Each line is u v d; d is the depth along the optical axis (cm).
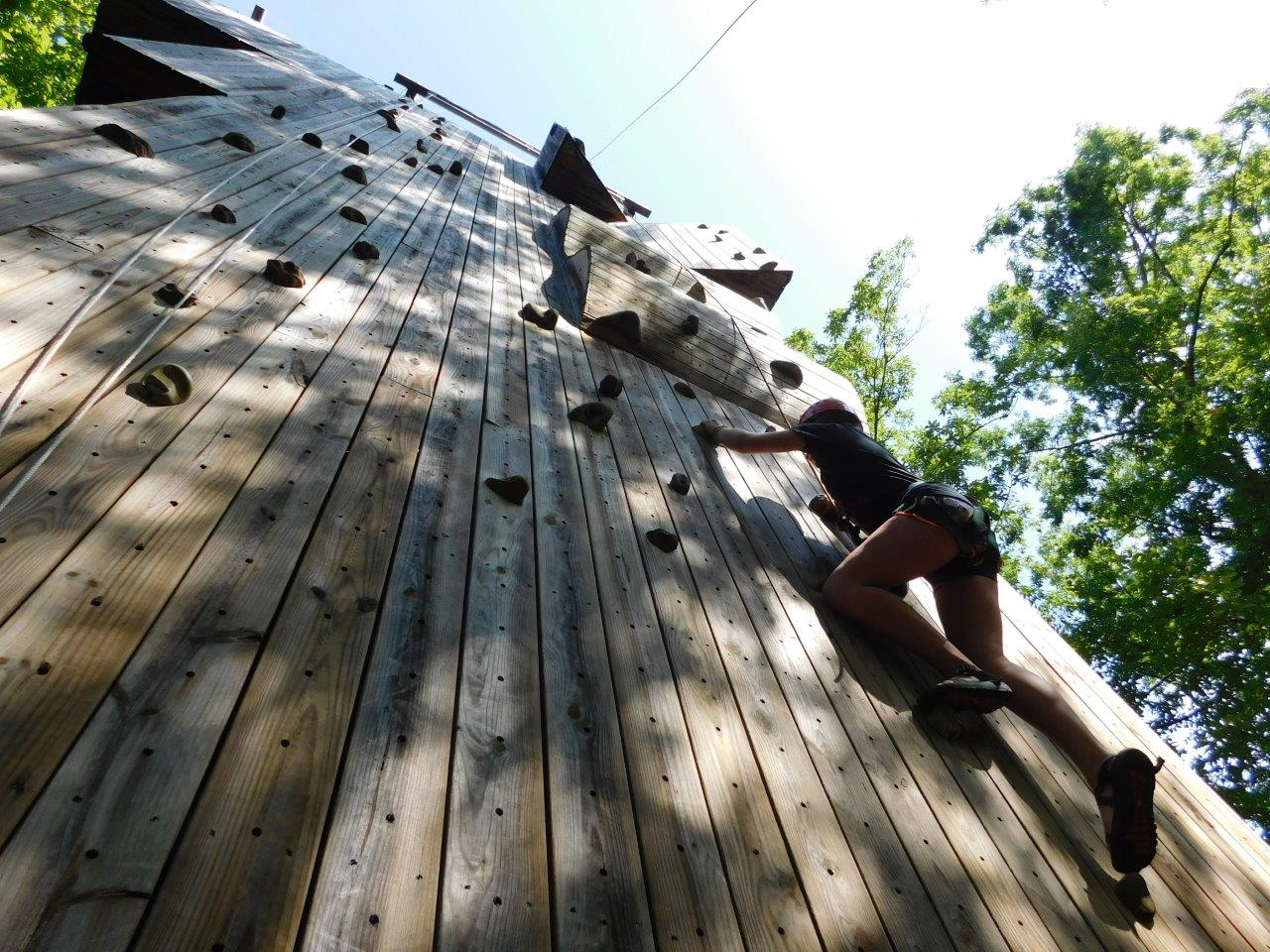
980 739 272
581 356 414
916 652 281
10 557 140
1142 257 1891
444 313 357
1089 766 241
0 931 94
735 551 307
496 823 144
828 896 172
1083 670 393
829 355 2241
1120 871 223
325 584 174
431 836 135
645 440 359
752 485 387
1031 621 416
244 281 278
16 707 119
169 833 114
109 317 216
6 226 222
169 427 193
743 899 159
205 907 108
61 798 111
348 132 601
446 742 154
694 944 144
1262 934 251
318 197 405
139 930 101
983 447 2052
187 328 234
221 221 308
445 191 612
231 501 182
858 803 207
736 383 507
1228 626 1483
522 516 242
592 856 149
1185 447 1577
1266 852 316
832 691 252
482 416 287
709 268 1062
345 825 129
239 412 213
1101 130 1872
